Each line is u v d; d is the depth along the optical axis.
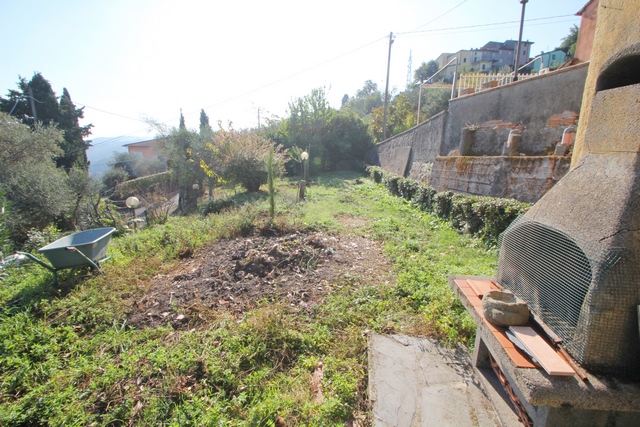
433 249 4.61
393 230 5.67
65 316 2.94
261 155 11.49
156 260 4.38
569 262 1.31
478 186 5.73
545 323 1.44
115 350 2.44
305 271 3.84
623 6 1.53
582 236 1.29
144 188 16.14
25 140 8.35
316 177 16.14
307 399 1.92
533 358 1.27
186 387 2.01
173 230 5.79
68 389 1.97
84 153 17.00
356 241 5.11
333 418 1.79
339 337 2.54
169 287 3.58
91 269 4.01
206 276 3.82
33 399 1.91
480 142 6.31
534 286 1.55
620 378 1.15
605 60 1.61
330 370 2.15
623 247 1.15
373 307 2.94
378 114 22.31
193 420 1.74
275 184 11.84
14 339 2.51
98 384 2.02
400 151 12.05
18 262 4.47
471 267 3.76
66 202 7.96
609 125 1.42
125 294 3.41
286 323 2.67
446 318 2.60
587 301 1.18
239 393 1.98
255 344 2.41
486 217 4.66
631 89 1.28
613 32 1.61
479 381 1.97
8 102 15.21
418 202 7.50
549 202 1.65
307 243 4.69
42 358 2.36
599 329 1.16
